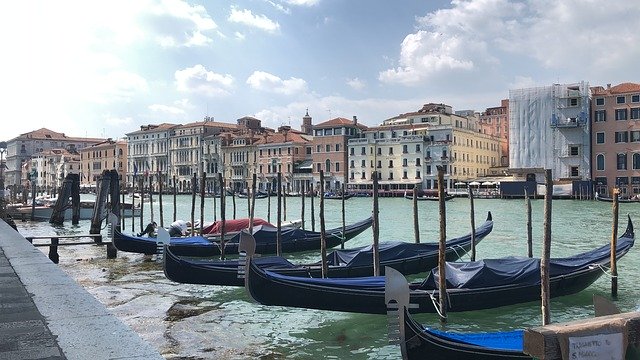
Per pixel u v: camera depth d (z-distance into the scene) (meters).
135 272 17.61
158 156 110.12
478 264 12.00
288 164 90.31
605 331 3.44
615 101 67.50
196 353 9.70
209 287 15.12
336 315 12.19
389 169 82.25
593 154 68.88
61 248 23.27
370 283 11.23
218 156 99.88
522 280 12.09
